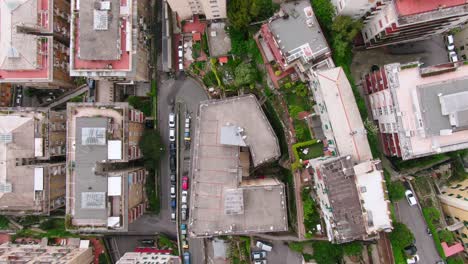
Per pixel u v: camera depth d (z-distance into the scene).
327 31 76.19
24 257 84.62
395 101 68.44
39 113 84.81
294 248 79.88
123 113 79.06
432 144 68.31
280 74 78.12
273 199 76.00
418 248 76.94
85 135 75.94
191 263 90.69
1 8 82.94
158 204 93.44
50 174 85.00
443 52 81.94
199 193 76.62
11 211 84.00
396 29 68.56
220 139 76.12
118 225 77.00
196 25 87.38
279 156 78.50
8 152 81.44
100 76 80.06
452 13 64.12
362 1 66.81
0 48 82.62
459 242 77.88
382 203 68.56
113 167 83.19
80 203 76.00
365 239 70.25
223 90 86.06
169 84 93.19
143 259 85.19
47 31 86.19
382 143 78.56
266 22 75.00
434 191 79.62
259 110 77.38
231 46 84.06
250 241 83.81
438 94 66.12
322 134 77.06
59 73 90.50
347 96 70.12
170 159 92.88
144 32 88.50
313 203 77.44
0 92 96.25
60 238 94.06
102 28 76.06
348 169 67.44
